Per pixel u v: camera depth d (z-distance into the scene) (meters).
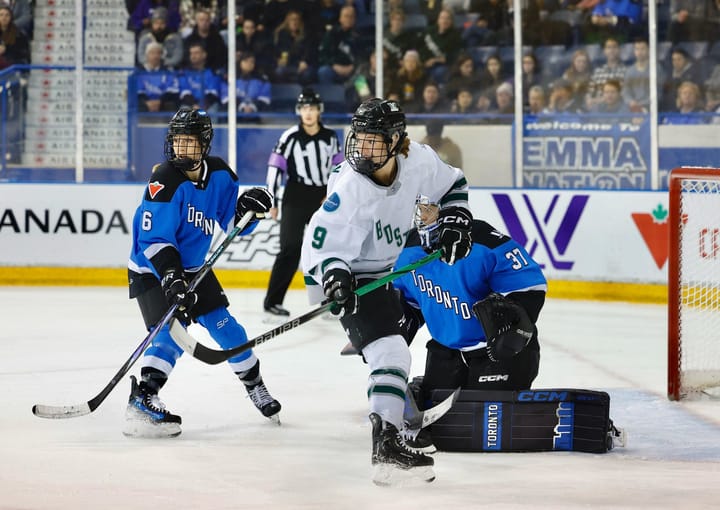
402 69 28.88
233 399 14.65
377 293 10.23
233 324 12.85
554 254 25.59
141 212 12.21
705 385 15.36
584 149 28.14
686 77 27.48
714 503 9.64
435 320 11.78
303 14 28.84
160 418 12.23
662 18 27.48
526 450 11.63
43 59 29.72
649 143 27.72
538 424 11.62
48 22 29.64
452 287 11.52
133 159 29.44
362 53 29.02
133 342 19.45
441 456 11.41
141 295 12.63
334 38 28.97
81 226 27.38
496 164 28.73
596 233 25.22
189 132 12.02
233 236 12.55
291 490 10.06
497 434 11.56
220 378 16.08
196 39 29.03
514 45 28.27
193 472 10.75
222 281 27.14
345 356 18.31
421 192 10.31
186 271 12.72
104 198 27.34
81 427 12.85
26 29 29.58
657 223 24.70
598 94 27.91
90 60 29.17
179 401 14.47
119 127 29.31
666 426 13.34
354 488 10.15
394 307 10.30
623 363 17.94
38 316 22.42
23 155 29.25
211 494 9.90
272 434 12.62
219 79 29.17
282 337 20.33
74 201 27.34
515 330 10.81
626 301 25.03
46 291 26.27
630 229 24.94
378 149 9.66
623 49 27.66
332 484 10.30
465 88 28.66
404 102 28.98
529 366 11.77
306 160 22.14
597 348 19.38
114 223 27.38
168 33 29.08
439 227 10.69
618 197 24.98
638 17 27.48
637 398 15.17
